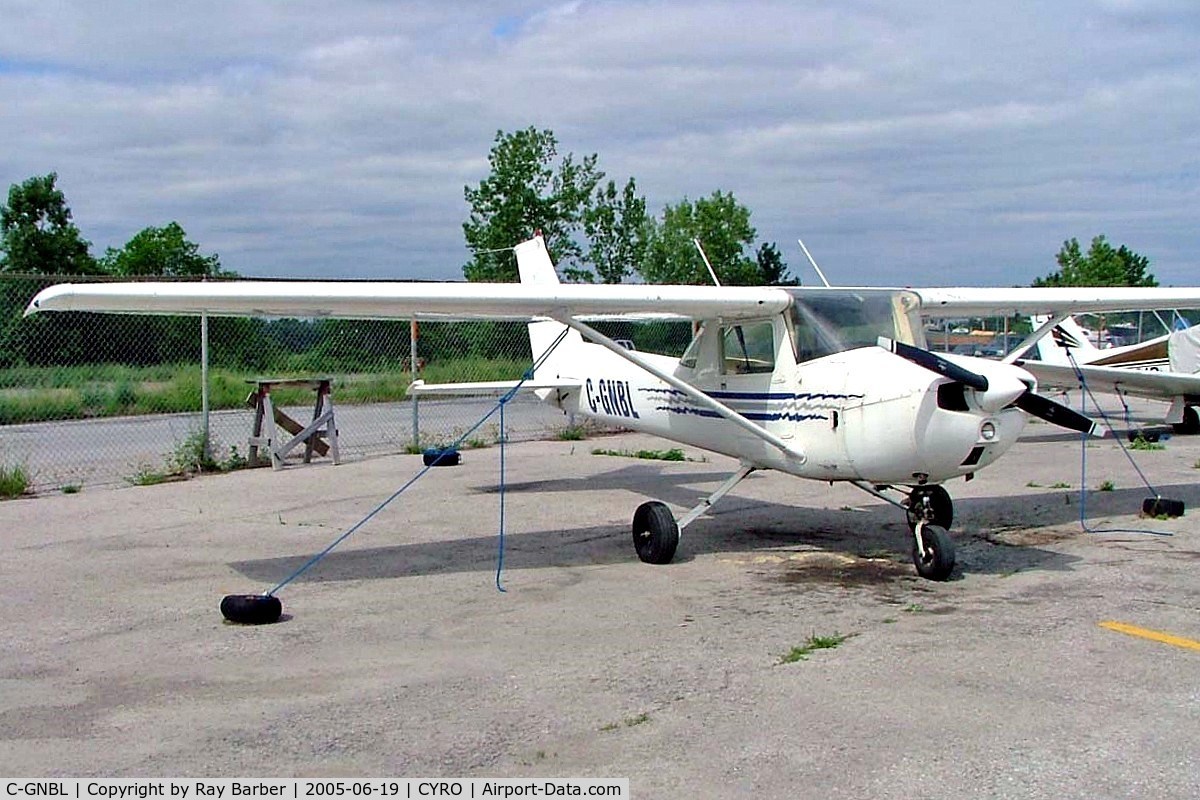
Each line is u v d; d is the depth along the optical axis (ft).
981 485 34.65
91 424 53.83
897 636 17.20
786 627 17.92
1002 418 20.48
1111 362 57.26
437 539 26.58
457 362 63.31
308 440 42.50
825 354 22.75
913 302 24.22
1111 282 160.56
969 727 13.04
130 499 33.55
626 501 32.37
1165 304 30.17
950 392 20.35
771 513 29.68
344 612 19.42
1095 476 36.60
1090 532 26.25
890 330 23.53
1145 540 25.09
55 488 35.96
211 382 59.06
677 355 66.33
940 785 11.37
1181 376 48.98
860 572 22.25
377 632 18.03
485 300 21.71
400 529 27.99
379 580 22.07
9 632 18.30
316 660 16.42
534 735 13.05
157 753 12.65
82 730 13.47
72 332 53.16
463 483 36.68
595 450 46.50
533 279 36.78
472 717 13.71
